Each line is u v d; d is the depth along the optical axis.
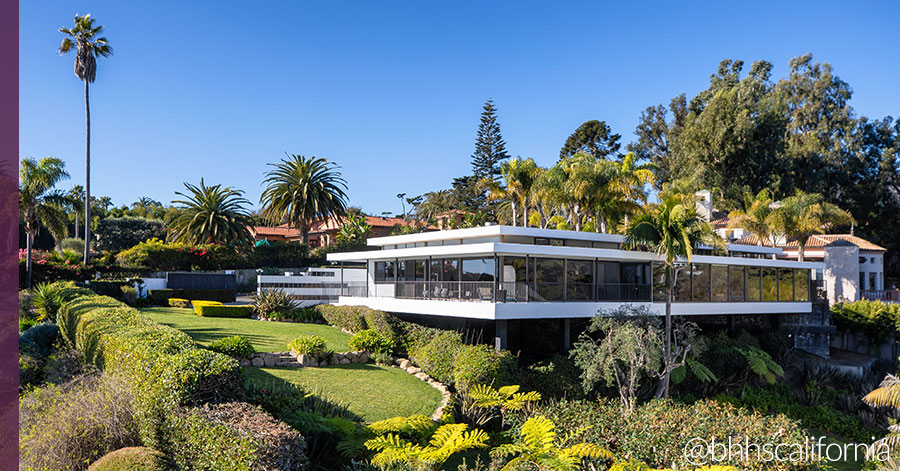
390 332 26.78
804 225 43.28
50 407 12.61
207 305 32.75
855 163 69.44
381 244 34.62
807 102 72.94
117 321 17.77
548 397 22.67
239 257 53.97
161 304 37.75
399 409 18.28
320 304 37.16
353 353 23.94
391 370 23.34
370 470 13.14
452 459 17.33
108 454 11.20
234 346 20.84
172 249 49.56
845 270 47.69
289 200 59.19
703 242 25.91
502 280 25.61
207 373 11.20
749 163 66.12
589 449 15.77
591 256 27.08
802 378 32.25
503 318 23.33
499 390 20.48
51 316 28.55
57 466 10.84
